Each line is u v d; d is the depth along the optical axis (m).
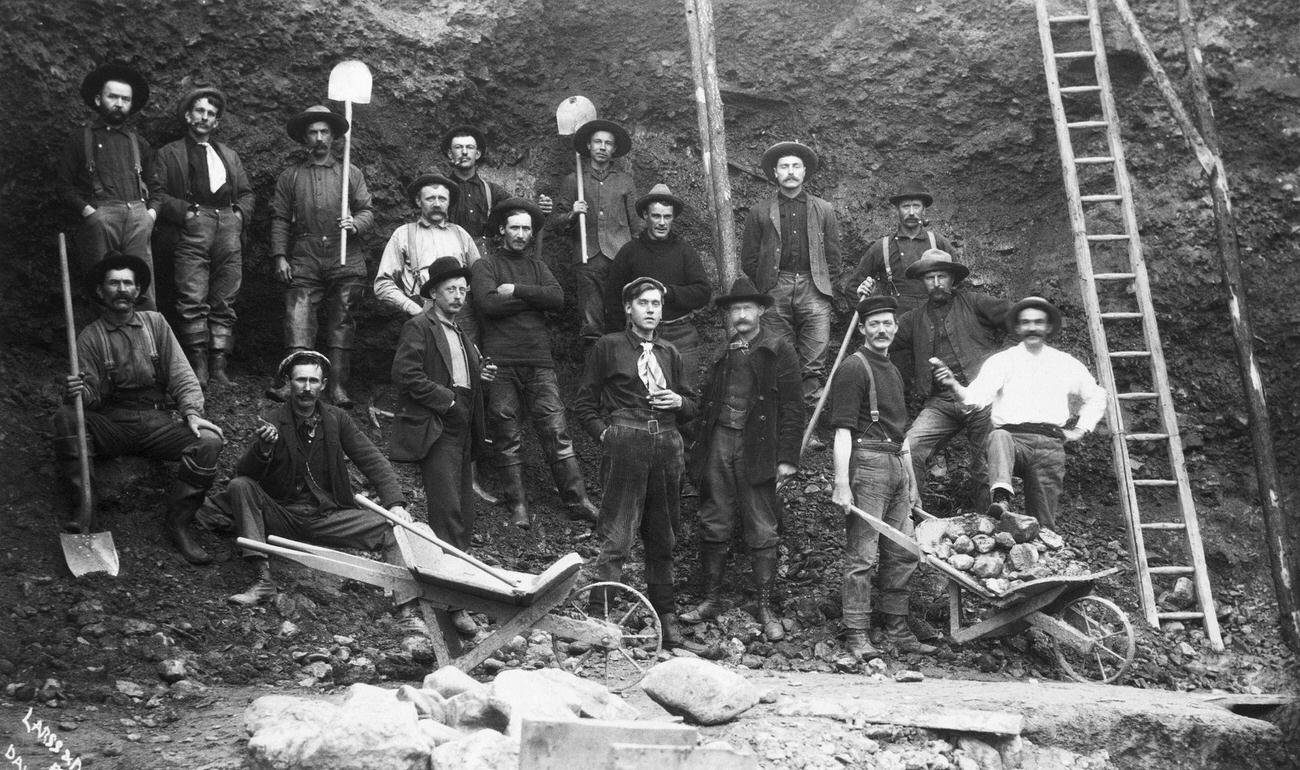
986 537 7.84
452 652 6.89
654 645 7.65
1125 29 10.47
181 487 7.62
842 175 11.16
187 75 9.64
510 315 8.95
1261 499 9.07
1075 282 10.57
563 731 5.02
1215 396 10.18
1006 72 10.84
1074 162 9.60
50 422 8.38
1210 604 8.62
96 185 8.41
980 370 8.57
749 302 8.29
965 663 7.83
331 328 9.37
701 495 8.27
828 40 11.29
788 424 8.12
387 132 10.26
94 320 8.37
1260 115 10.41
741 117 11.36
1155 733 6.73
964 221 10.97
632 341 7.95
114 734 5.89
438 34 10.59
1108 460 9.95
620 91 11.31
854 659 7.70
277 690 6.63
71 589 7.07
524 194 10.78
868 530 7.88
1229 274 9.35
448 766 5.09
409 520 6.97
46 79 9.05
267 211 9.85
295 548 6.53
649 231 9.33
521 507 8.99
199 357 8.95
